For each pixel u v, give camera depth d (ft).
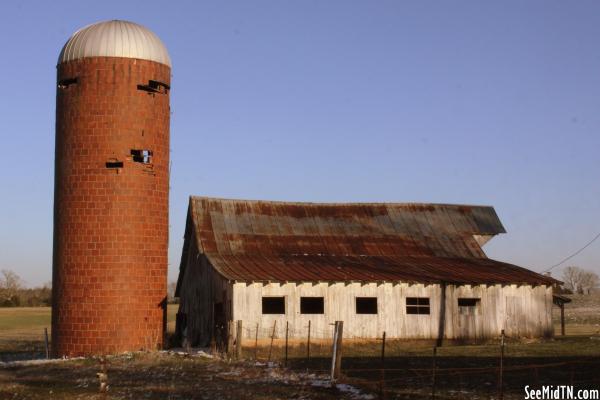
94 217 108.27
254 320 111.14
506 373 80.12
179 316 141.08
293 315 113.19
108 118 109.40
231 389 72.95
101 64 109.91
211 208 133.28
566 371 81.15
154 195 112.27
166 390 73.46
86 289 107.76
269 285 112.68
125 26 113.91
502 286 124.26
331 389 71.20
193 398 68.90
